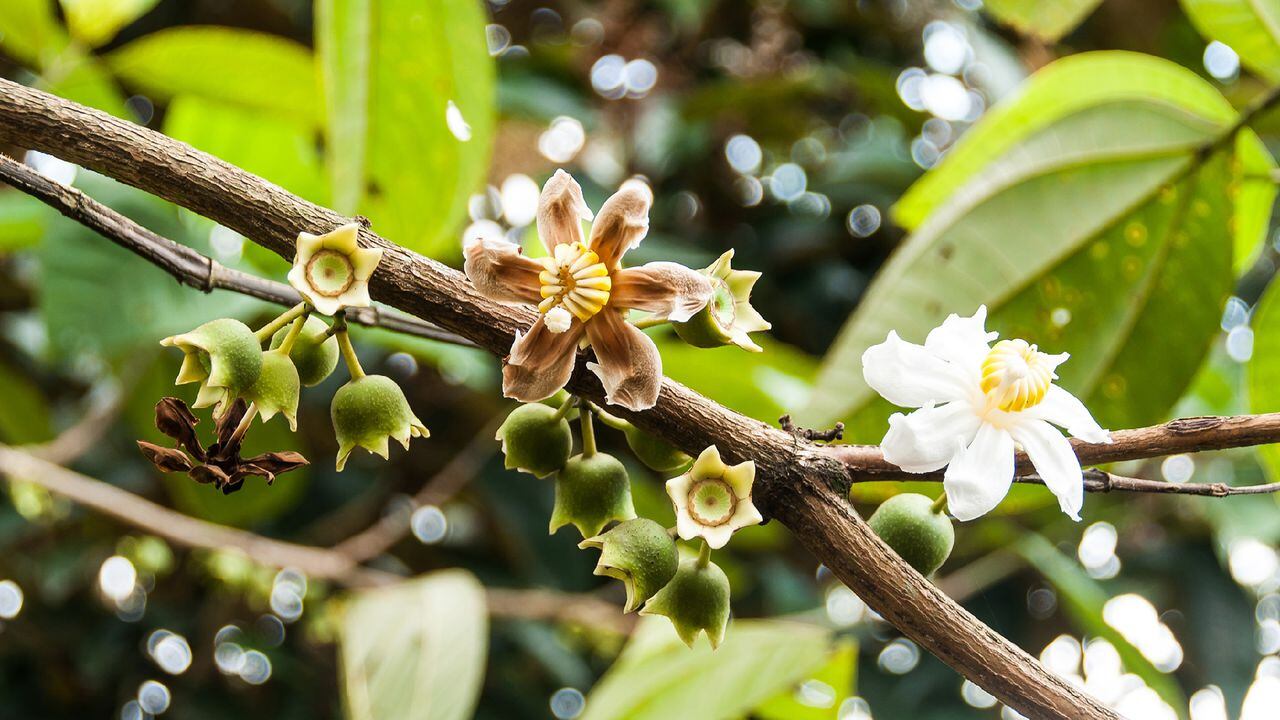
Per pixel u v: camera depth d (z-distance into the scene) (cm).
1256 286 159
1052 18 81
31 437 138
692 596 62
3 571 151
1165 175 75
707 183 166
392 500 158
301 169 100
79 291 94
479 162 79
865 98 167
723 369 93
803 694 98
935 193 90
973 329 62
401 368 147
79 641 154
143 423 124
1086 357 76
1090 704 60
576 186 61
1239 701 149
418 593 90
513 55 157
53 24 102
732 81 159
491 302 61
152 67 104
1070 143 75
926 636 61
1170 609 156
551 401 65
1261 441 62
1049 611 161
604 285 60
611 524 66
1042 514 153
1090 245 75
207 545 113
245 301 93
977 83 169
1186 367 75
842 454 62
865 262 164
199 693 156
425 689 84
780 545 152
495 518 149
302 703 157
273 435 126
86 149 61
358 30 77
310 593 138
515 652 158
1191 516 154
